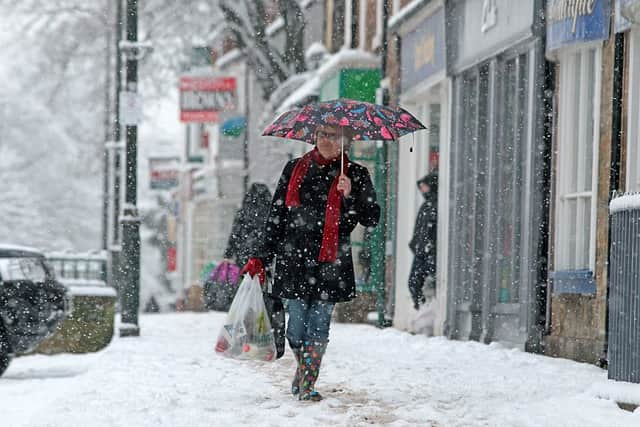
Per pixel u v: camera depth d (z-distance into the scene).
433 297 36.88
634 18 22.41
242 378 21.83
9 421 18.25
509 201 31.53
